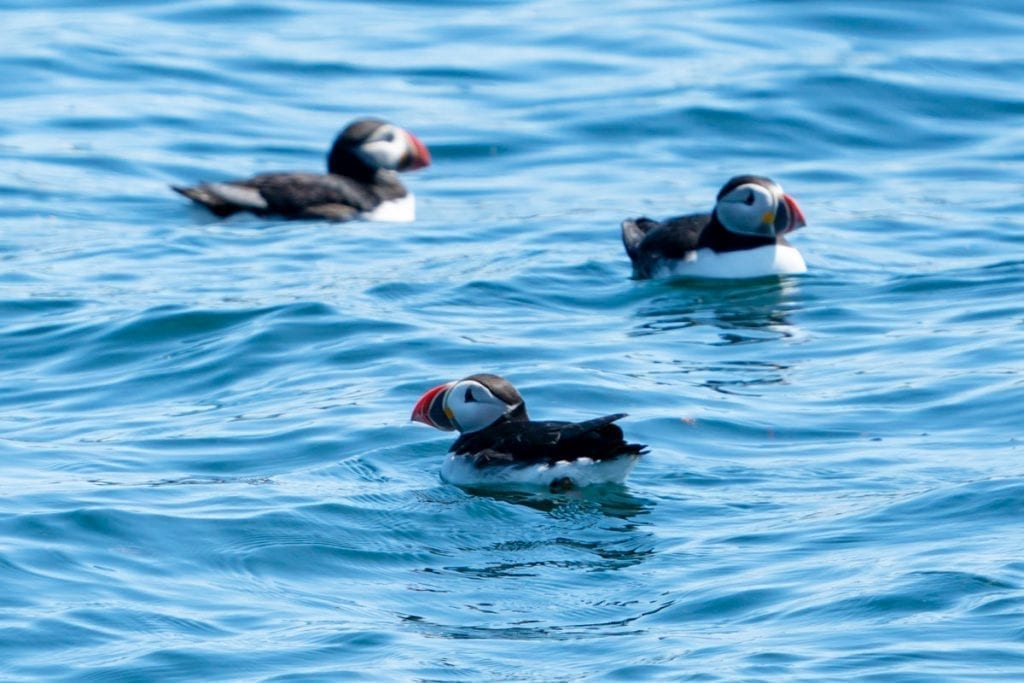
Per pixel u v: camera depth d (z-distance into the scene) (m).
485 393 12.01
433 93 26.11
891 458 12.00
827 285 17.47
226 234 20.12
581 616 9.39
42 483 11.73
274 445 12.73
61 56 27.19
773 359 14.95
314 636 9.10
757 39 27.95
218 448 12.70
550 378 14.20
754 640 8.80
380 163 21.78
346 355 15.11
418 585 9.92
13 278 17.97
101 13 30.05
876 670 8.31
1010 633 8.66
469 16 30.06
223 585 9.91
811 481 11.58
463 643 9.01
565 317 16.59
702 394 13.84
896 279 17.53
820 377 14.30
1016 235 19.16
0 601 9.55
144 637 9.10
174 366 15.11
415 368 14.68
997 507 10.59
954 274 17.58
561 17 29.77
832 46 27.52
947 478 11.40
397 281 17.55
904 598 9.17
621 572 10.02
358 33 29.03
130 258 18.86
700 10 29.66
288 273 18.11
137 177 22.67
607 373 14.43
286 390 14.26
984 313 16.09
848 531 10.42
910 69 26.33
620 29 28.70
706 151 23.67
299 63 27.44
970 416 13.00
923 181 22.11
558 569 10.12
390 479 11.88
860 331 15.81
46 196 21.56
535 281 17.73
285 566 10.23
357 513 11.09
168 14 30.05
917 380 14.01
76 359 15.43
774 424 12.97
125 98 25.69
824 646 8.65
